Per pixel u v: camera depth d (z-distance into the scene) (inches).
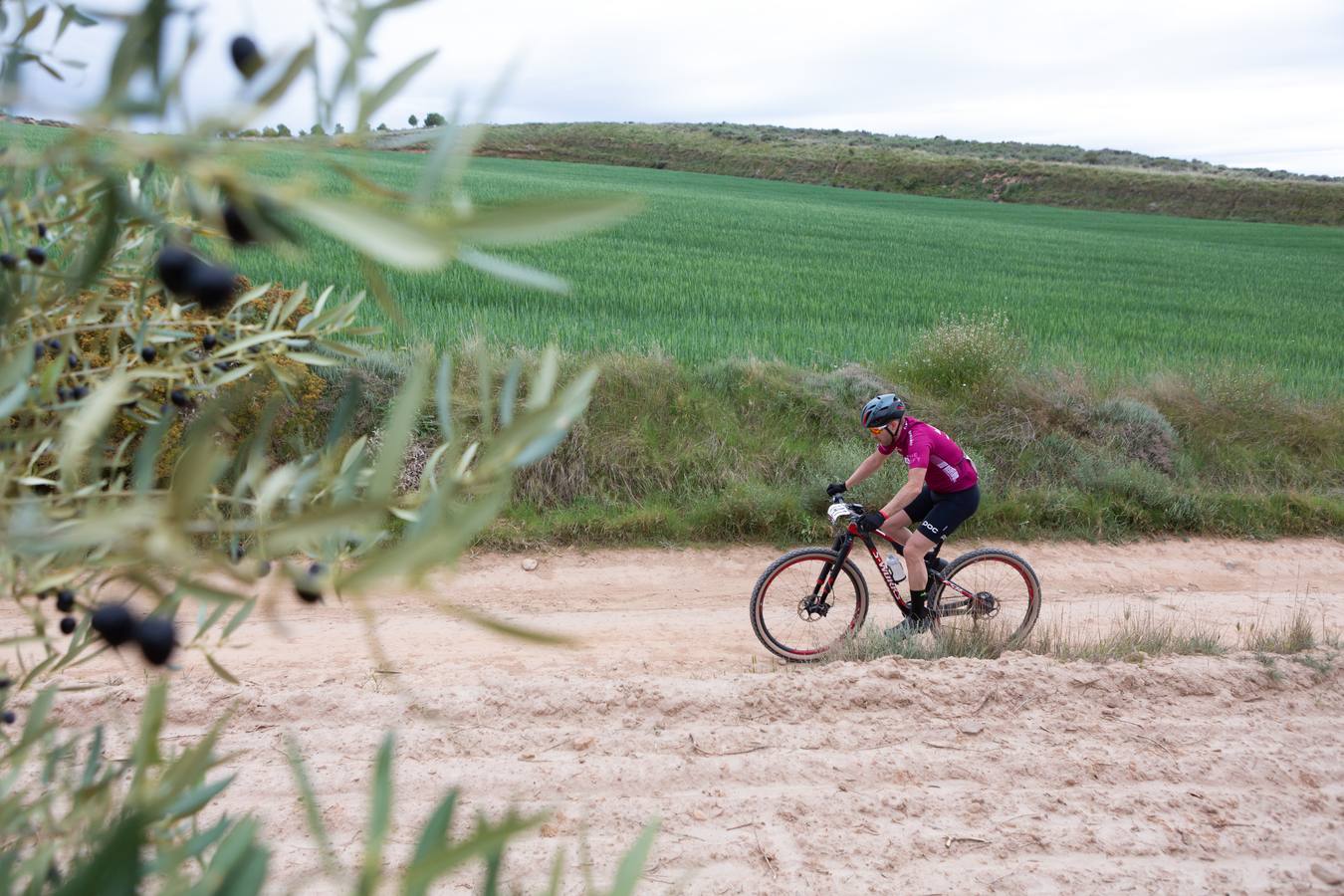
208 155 18.6
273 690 203.5
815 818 166.2
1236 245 1948.8
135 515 21.4
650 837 26.4
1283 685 230.8
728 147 3774.6
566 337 482.6
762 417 409.1
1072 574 349.7
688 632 277.1
